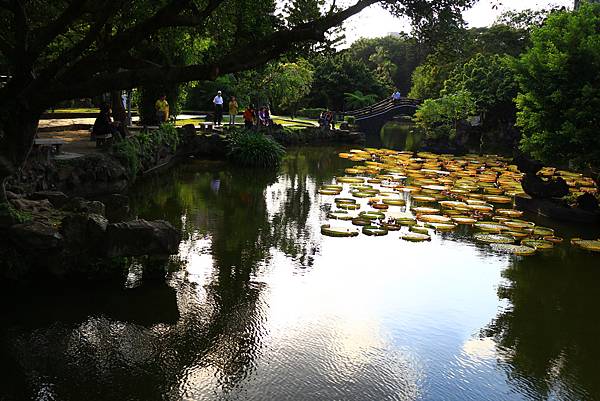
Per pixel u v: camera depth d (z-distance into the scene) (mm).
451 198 17125
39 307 7941
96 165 14125
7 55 8500
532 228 13586
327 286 9375
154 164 19438
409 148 32844
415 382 6605
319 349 7238
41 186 12227
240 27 10242
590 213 14609
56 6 11422
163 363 6699
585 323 8438
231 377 6480
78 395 5969
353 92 49344
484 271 10570
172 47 16156
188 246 11156
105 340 7168
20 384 6121
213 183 18422
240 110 38000
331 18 8164
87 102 36031
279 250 11211
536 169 16219
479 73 35250
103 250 8750
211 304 8406
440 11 8320
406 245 11984
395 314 8438
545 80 16359
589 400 6406
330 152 28812
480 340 7770
